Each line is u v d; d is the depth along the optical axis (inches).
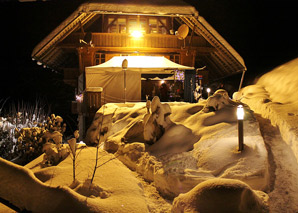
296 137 185.6
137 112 325.4
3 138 277.0
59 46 660.7
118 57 590.9
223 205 119.6
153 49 674.2
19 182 122.1
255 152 179.0
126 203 132.4
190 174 170.7
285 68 416.8
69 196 117.3
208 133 221.5
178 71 590.9
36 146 242.4
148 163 201.5
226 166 173.2
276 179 169.2
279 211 147.3
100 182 153.2
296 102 266.5
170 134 232.1
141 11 589.0
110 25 687.7
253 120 230.1
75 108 627.8
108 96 554.3
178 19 717.9
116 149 258.7
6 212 122.5
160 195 174.4
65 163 183.6
